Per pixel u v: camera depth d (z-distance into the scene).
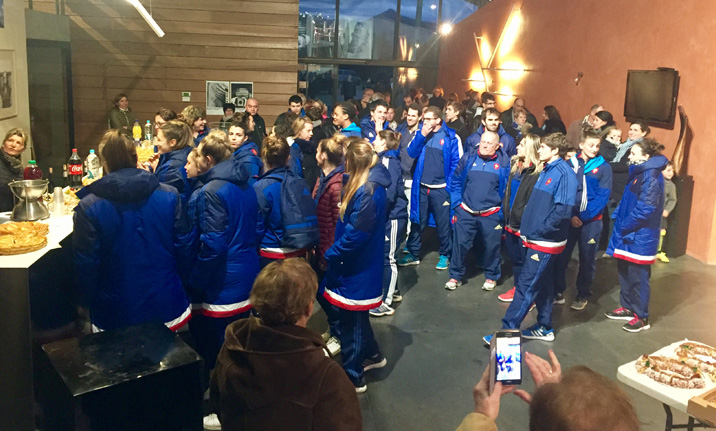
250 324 1.98
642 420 3.68
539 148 4.54
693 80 7.07
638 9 8.16
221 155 3.54
